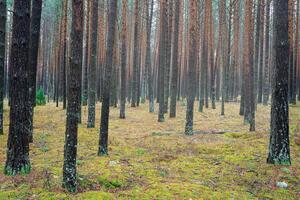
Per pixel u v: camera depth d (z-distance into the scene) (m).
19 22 7.48
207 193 6.98
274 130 9.34
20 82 7.50
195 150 11.56
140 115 22.22
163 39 20.22
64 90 23.80
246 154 10.55
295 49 27.30
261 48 30.84
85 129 14.87
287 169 8.76
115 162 9.20
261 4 22.45
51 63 46.94
